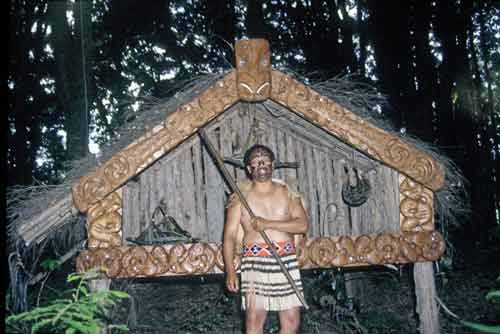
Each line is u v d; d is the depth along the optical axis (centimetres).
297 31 1263
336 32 1226
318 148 410
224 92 353
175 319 532
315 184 407
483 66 1395
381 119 407
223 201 399
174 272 353
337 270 468
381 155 365
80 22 658
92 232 346
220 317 530
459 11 1134
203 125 351
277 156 407
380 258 372
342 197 400
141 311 556
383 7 1102
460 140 1099
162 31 1275
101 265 340
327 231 401
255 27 1026
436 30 1180
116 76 1230
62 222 342
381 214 392
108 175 335
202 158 403
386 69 1091
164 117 356
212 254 359
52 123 1219
